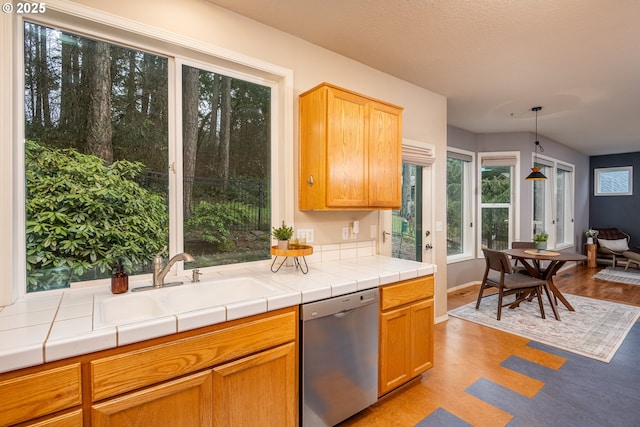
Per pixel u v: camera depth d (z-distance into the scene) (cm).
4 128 135
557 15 197
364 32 219
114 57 173
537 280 363
